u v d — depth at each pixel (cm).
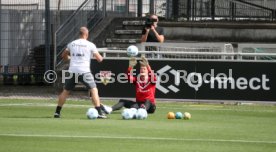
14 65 7700
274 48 6166
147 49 6212
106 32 7962
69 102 6144
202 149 3456
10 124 4347
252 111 5541
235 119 4909
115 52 5975
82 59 4762
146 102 5072
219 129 4262
